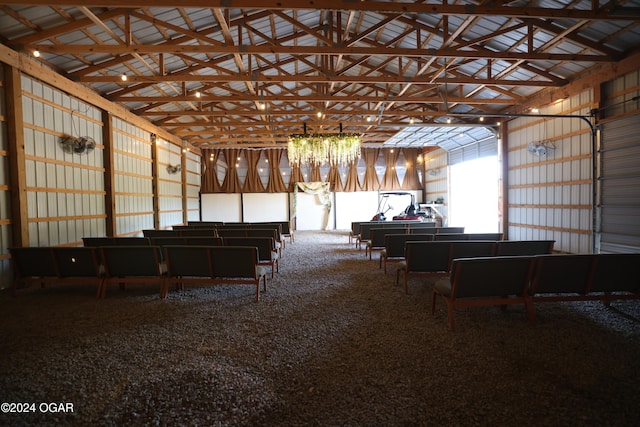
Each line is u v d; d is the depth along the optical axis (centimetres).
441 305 391
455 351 272
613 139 594
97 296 435
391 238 550
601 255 327
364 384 226
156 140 995
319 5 425
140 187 915
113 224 754
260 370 246
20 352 278
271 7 419
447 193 1323
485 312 362
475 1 546
